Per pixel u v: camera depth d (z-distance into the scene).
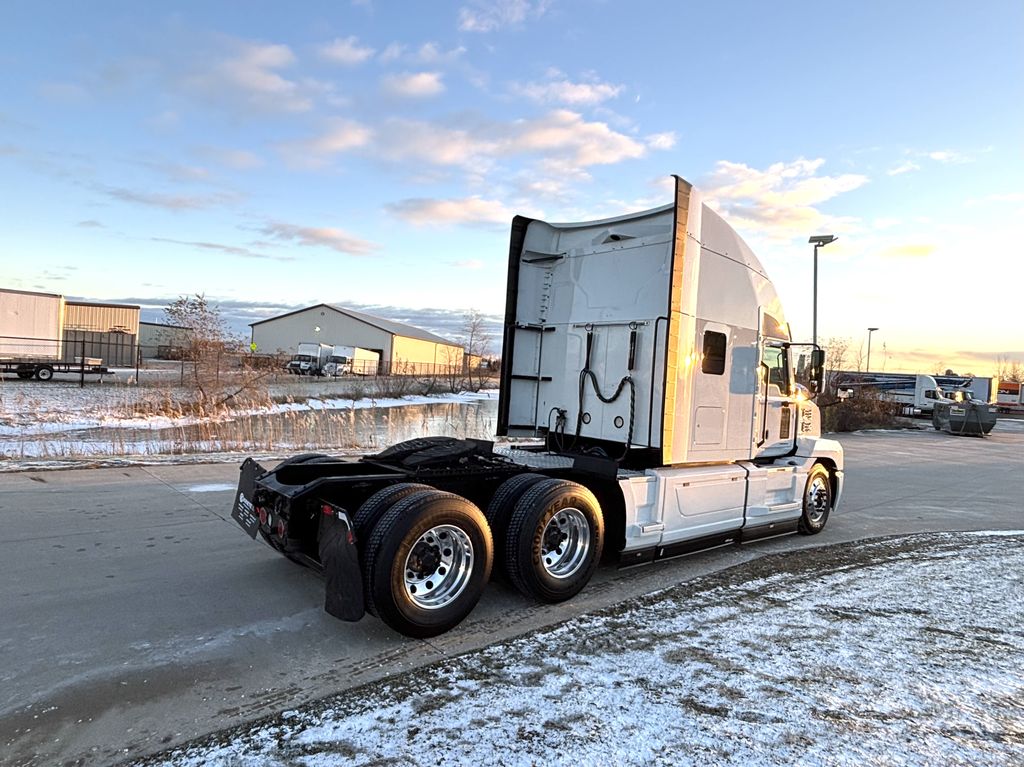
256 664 3.61
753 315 6.54
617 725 3.02
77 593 4.56
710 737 2.93
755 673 3.64
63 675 3.38
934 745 2.93
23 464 9.44
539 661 3.74
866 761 2.77
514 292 6.64
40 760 2.64
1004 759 2.82
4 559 5.24
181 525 6.50
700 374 5.86
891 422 31.91
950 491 11.87
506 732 2.93
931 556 6.61
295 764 2.65
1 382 26.62
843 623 4.51
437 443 5.88
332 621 4.27
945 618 4.67
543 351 6.72
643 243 5.92
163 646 3.78
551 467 5.40
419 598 4.05
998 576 5.87
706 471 5.99
